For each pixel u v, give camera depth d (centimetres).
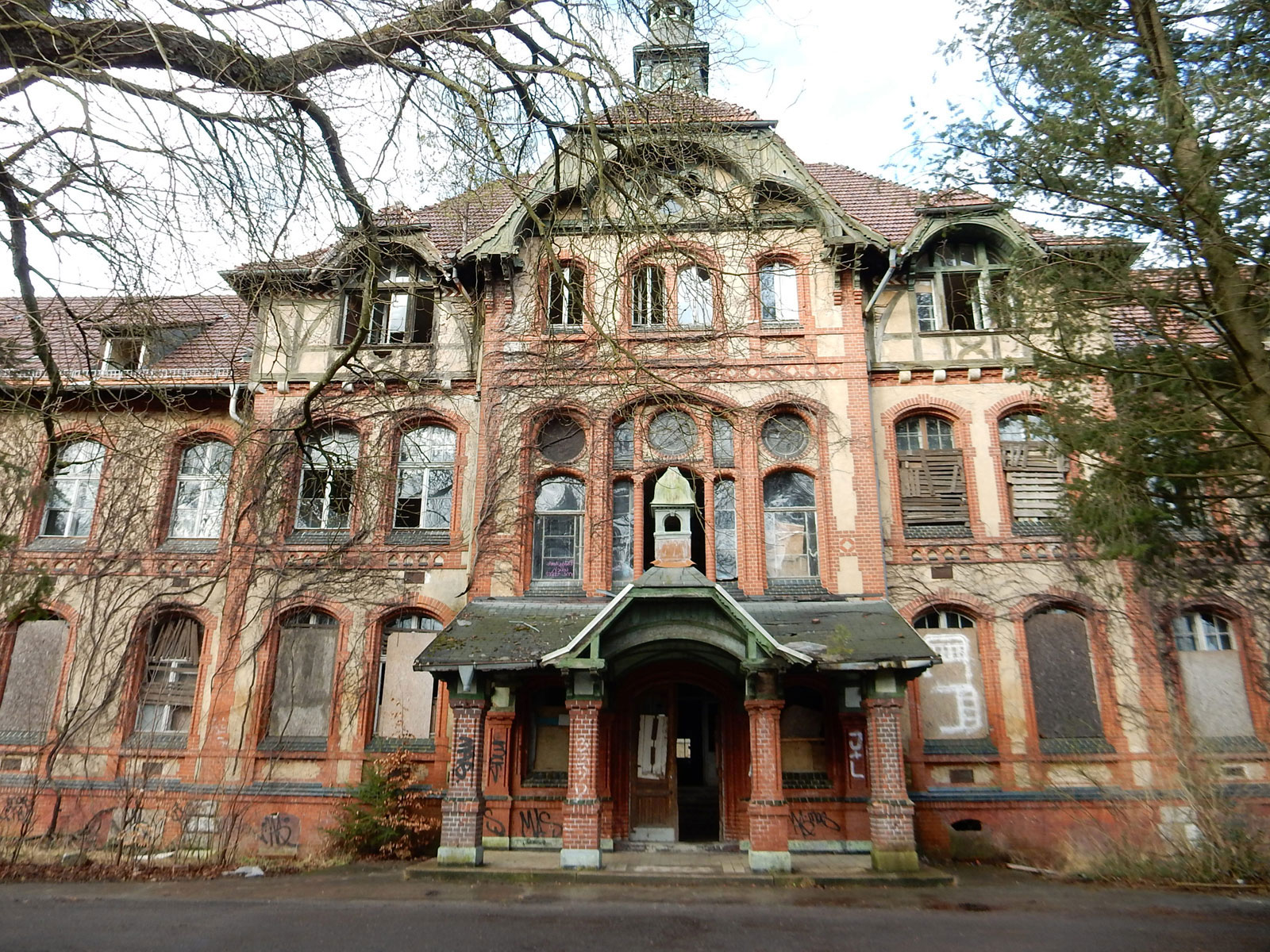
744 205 1206
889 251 1727
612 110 1089
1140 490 1204
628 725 1580
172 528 1859
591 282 1391
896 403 1759
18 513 1817
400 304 1933
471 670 1388
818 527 1639
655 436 1705
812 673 1543
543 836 1502
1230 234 910
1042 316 1082
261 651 1702
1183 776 1430
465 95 888
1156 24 1009
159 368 1889
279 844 1594
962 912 1073
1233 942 927
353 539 1748
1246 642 1608
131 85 759
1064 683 1617
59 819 1642
